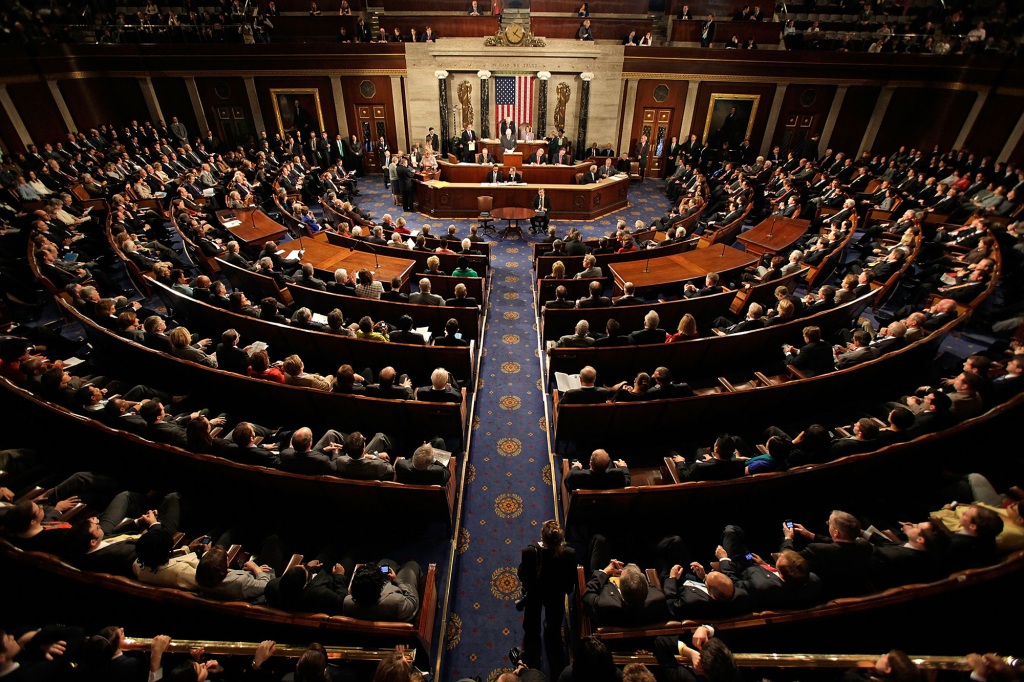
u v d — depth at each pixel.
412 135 19.92
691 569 4.07
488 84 19.08
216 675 3.46
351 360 6.99
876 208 13.43
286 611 3.57
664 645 3.28
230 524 4.98
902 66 17.69
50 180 14.15
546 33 18.80
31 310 8.95
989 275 8.44
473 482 5.90
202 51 18.03
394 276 9.03
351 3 19.06
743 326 7.25
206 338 7.51
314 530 4.99
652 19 19.08
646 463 5.87
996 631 3.93
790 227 11.57
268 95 19.20
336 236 10.92
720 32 18.61
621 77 18.81
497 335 8.79
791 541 4.27
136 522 4.39
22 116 15.18
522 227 14.87
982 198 13.55
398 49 18.45
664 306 7.98
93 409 5.22
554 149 18.55
